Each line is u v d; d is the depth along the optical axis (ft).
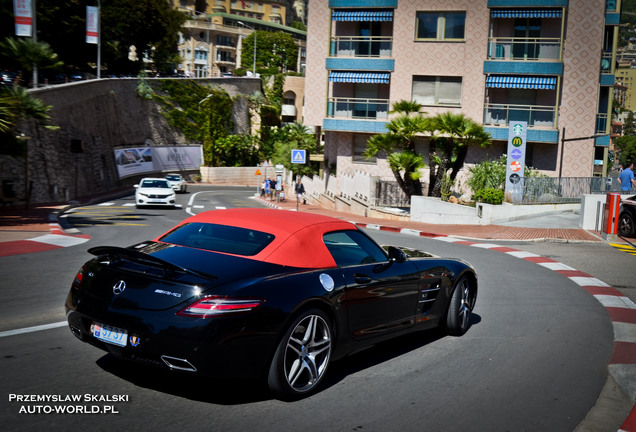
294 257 14.57
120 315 12.79
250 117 252.42
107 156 156.25
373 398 14.21
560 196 80.53
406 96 99.81
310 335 14.06
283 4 423.64
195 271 13.09
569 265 40.96
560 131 94.73
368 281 15.85
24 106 58.03
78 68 181.16
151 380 14.47
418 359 17.81
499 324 23.18
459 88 97.45
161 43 209.15
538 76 93.40
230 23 377.50
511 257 44.96
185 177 210.79
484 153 96.94
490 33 95.86
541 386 15.79
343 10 103.14
